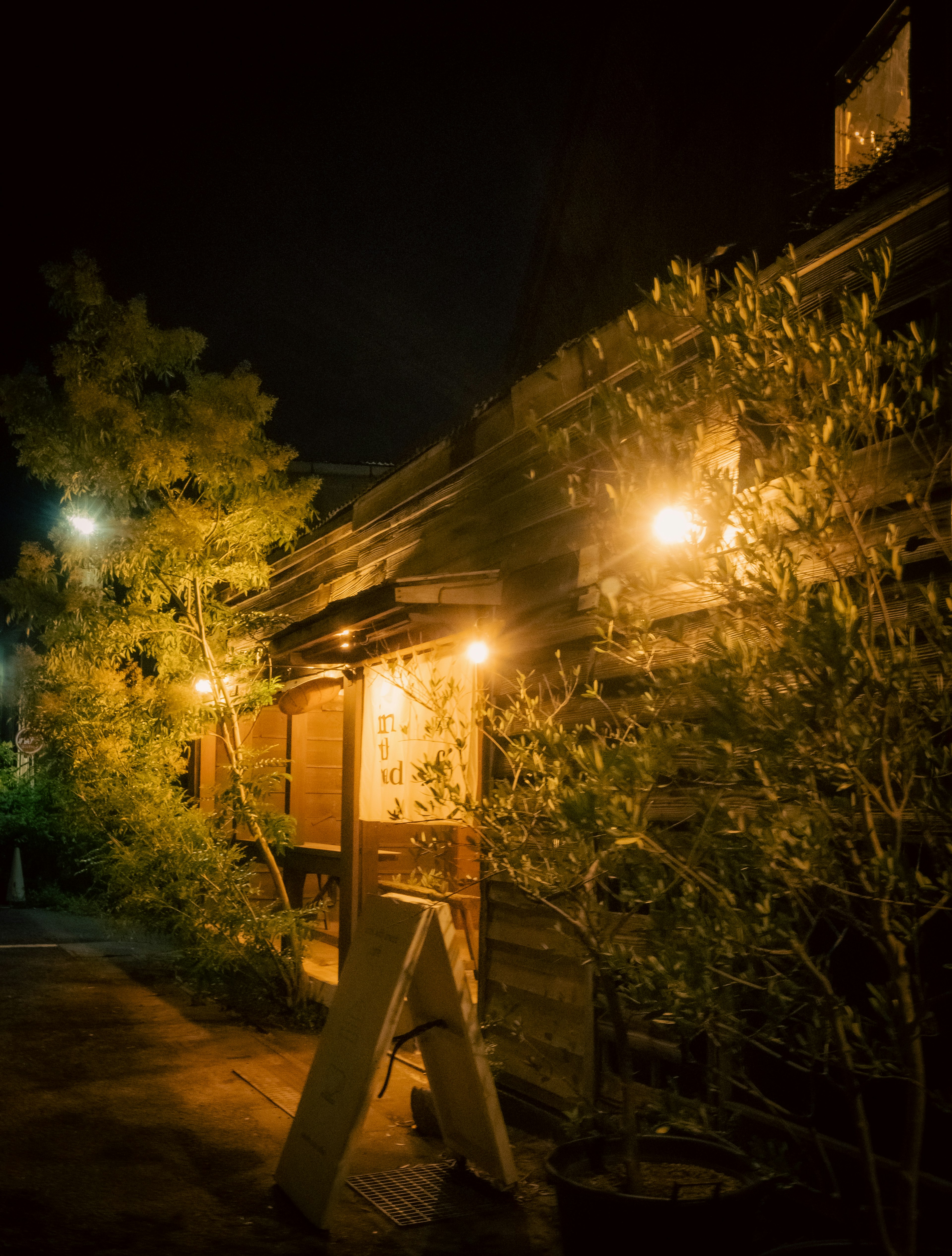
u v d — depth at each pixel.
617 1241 3.54
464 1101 5.01
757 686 2.91
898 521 3.98
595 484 5.69
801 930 4.04
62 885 16.80
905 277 4.24
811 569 4.21
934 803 2.94
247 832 11.80
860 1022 3.27
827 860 2.87
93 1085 6.61
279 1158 5.41
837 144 6.82
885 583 4.04
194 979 8.81
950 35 4.21
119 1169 5.25
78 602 9.68
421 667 7.71
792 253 3.51
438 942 4.82
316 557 10.79
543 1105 5.94
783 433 3.75
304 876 11.18
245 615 9.77
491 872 4.60
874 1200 3.14
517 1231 4.62
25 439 9.43
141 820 9.12
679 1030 4.21
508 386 7.36
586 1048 5.52
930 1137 3.97
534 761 4.11
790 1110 4.46
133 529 8.94
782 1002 3.46
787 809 3.19
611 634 3.30
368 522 9.48
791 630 2.82
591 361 6.18
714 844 3.41
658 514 3.26
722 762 2.96
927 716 3.07
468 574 6.63
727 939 3.13
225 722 9.23
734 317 3.16
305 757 12.19
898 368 3.11
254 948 8.68
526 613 6.38
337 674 9.73
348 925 8.46
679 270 3.28
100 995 9.30
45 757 11.84
